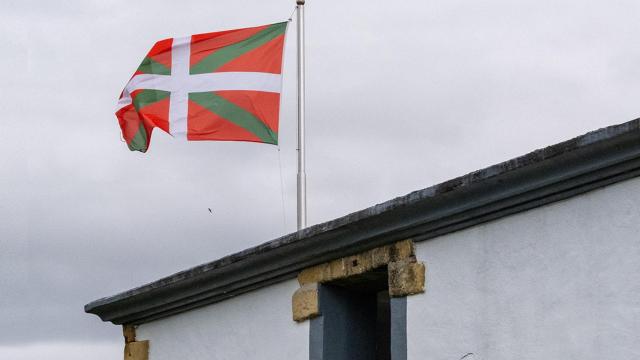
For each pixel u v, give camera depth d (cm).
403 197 1439
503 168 1334
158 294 1803
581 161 1279
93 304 1905
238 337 1692
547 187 1323
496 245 1378
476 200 1384
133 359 1856
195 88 2091
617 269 1256
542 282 1322
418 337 1438
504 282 1361
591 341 1265
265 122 2077
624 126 1223
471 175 1366
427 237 1457
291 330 1609
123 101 2139
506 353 1341
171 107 2092
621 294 1248
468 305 1392
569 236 1305
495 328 1359
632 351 1228
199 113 2084
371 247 1520
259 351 1653
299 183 2009
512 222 1366
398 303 1470
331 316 1580
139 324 1883
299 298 1598
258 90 2086
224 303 1731
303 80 2080
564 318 1294
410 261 1466
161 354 1825
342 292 1599
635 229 1248
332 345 1571
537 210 1344
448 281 1421
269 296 1658
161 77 2103
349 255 1546
